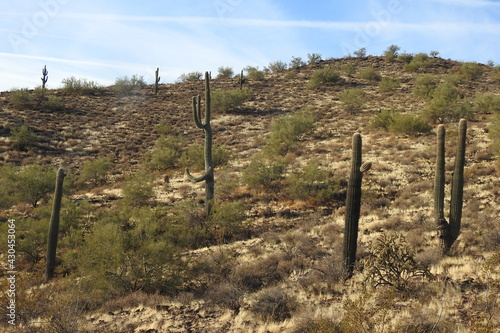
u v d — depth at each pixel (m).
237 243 16.77
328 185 21.83
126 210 18.84
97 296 11.45
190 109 56.06
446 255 11.95
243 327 9.12
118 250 12.55
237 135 43.34
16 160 34.38
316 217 18.81
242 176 25.73
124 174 33.16
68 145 40.19
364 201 19.83
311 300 10.15
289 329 8.50
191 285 12.99
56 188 15.01
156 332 9.20
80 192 28.83
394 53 86.75
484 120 36.84
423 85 53.19
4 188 24.72
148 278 12.38
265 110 53.97
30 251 17.11
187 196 25.12
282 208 21.08
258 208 21.45
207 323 9.53
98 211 22.86
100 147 40.69
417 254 12.37
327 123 43.56
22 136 37.59
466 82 61.41
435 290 9.44
